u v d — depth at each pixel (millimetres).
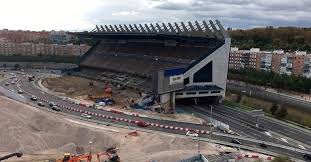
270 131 118688
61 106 145875
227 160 85125
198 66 162750
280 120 136125
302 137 113312
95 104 151250
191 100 165625
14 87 198750
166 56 196875
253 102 169250
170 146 96125
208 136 107875
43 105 146000
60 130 104438
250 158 89188
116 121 122812
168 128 115375
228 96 183375
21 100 153250
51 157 87875
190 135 107438
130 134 105375
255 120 133250
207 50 171000
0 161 83750
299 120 136125
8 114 109375
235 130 117625
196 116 137125
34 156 88500
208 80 166875
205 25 181750
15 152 90312
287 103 171750
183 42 196375
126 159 87062
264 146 100562
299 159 91375
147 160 86000
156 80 143375
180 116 134250
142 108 144375
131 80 189625
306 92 198875
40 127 106312
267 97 186625
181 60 179750
